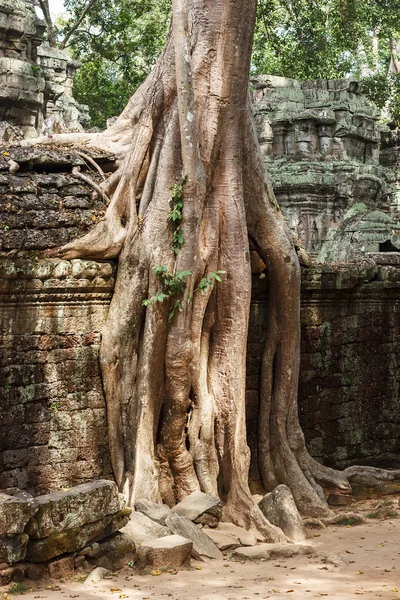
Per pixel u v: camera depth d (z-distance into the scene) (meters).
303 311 12.71
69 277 9.88
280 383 11.64
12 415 9.49
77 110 30.38
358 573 8.45
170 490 10.34
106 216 10.30
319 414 12.98
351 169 27.50
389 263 14.18
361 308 13.78
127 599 7.49
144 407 10.09
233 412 10.55
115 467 10.23
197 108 10.37
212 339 10.77
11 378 9.48
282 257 11.42
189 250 10.18
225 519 10.19
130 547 8.66
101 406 10.33
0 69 24.95
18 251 9.40
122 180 10.51
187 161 10.12
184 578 8.20
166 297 10.11
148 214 10.39
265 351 11.73
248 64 10.62
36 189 10.04
